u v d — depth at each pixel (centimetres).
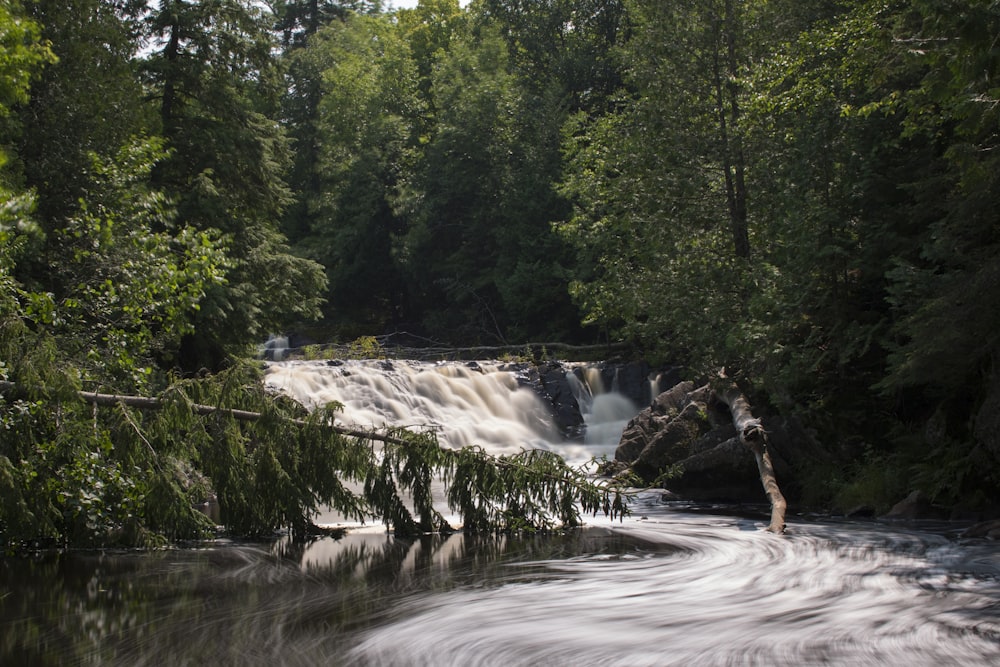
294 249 5081
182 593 770
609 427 2939
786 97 1744
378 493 1120
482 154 4512
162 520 994
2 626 661
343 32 6031
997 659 571
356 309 5141
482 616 687
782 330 1597
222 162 2234
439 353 4141
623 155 2309
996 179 1161
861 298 1616
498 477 1145
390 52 5906
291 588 790
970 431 1310
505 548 1012
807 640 618
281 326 2456
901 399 1524
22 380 963
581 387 3117
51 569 881
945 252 1273
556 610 707
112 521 1031
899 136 1590
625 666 564
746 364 1789
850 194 1552
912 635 628
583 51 4931
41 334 1024
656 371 3145
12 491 909
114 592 775
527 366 3173
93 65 1914
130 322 1213
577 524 1210
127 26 2227
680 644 610
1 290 1018
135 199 1358
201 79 2269
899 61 1303
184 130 2239
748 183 2148
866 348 1464
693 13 2214
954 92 1167
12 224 1032
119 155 1376
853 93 1666
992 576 837
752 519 1288
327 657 586
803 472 1493
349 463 1109
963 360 1220
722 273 2059
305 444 1096
